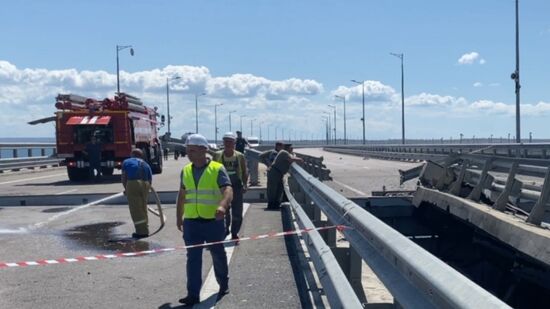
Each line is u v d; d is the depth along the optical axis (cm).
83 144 2717
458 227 1623
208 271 888
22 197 1734
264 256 975
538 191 1205
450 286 291
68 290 786
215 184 729
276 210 1549
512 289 1316
